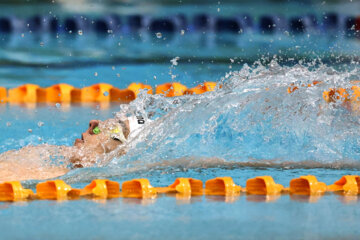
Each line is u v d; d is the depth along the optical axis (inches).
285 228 254.8
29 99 795.4
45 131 596.4
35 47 1185.4
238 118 468.1
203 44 1235.2
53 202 305.3
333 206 298.2
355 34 1259.2
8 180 367.9
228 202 307.3
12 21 1366.9
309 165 419.5
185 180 345.4
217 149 435.5
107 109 726.5
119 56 1093.1
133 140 437.7
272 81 504.1
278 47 1170.6
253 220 268.4
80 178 377.7
